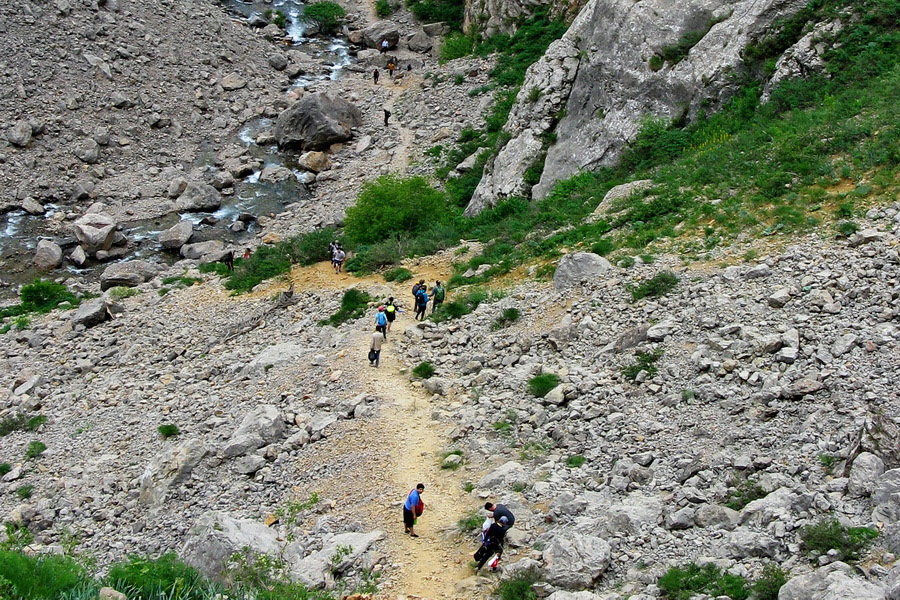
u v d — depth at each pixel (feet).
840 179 93.66
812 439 60.64
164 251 159.84
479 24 222.89
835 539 49.21
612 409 72.54
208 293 132.26
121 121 191.01
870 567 46.78
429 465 72.08
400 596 55.52
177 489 79.71
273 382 94.43
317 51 239.09
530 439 72.33
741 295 80.64
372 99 208.23
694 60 126.00
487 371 83.87
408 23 246.27
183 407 97.30
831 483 54.70
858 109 103.35
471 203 148.25
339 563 59.72
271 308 117.08
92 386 110.01
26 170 174.40
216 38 223.10
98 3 211.20
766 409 65.62
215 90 209.15
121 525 79.05
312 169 184.85
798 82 114.62
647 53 131.23
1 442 99.50
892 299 73.46
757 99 119.14
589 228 107.34
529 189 140.46
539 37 203.51
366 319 103.71
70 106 188.24
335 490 71.77
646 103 130.00
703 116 123.24
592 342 83.30
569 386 76.54
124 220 167.53
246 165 185.57
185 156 188.34
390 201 138.92
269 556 61.46
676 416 69.15
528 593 52.75
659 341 79.05
